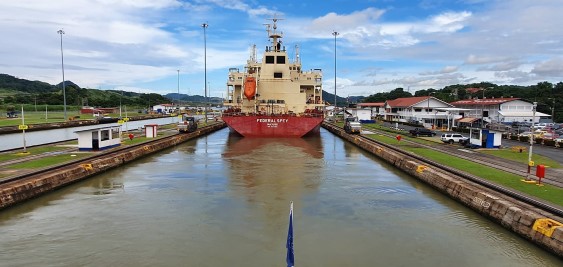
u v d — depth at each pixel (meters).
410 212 19.34
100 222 17.72
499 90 110.06
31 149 34.62
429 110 74.69
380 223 17.73
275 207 20.12
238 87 58.97
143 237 15.93
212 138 57.12
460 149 36.47
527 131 51.97
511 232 15.56
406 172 28.89
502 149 35.94
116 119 95.12
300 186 24.75
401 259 13.98
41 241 15.45
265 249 14.80
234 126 51.16
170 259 13.90
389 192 23.39
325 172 29.55
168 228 16.97
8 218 18.05
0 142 48.84
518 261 13.70
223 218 18.34
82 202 20.84
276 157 36.59
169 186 24.58
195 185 24.88
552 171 23.83
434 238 15.88
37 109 134.62
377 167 32.09
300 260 13.86
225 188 24.06
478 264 13.52
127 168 30.81
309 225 17.47
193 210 19.53
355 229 16.98
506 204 16.38
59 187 23.19
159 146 41.41
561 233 12.94
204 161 34.34
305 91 61.22
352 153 40.56
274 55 54.50
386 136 51.16
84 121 82.50
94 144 34.44
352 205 20.59
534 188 18.75
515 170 24.14
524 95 93.75
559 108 79.38
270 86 53.34
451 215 18.75
